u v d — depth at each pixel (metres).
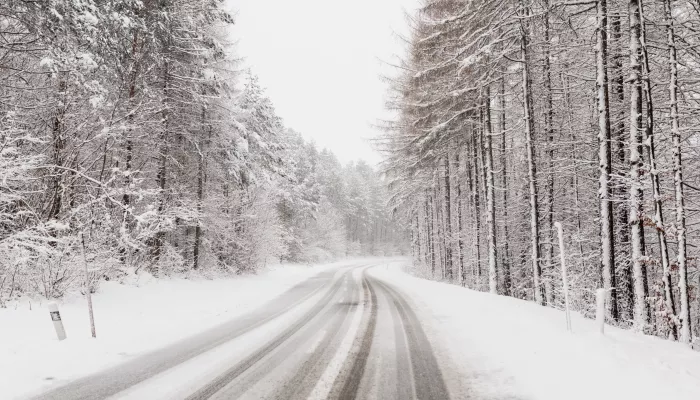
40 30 9.48
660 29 11.12
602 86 11.00
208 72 18.06
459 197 25.59
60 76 10.44
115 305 10.60
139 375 5.27
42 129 11.39
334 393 4.52
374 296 14.88
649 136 9.62
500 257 22.30
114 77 12.29
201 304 12.90
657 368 4.98
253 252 26.08
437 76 18.17
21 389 4.72
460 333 7.77
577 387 4.48
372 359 5.96
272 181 30.16
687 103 10.80
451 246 27.98
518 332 7.33
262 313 10.93
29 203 10.65
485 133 17.97
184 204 17.11
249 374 5.26
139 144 15.78
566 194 17.44
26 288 9.41
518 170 21.33
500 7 13.82
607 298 11.13
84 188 12.56
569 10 13.48
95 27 10.15
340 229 67.88
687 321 8.55
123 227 12.64
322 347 6.75
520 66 15.66
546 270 16.02
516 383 4.77
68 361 5.89
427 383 4.86
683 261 8.73
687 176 11.93
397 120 25.36
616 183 12.12
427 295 14.53
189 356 6.24
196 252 20.72
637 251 10.05
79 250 10.73
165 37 14.22
